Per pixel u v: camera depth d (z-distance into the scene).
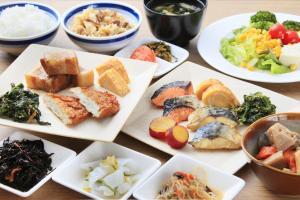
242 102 1.02
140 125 0.97
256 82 1.10
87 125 0.94
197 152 0.91
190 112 0.99
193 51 1.20
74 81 1.04
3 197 0.86
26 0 1.39
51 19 1.23
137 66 1.06
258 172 0.83
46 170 0.88
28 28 1.16
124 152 0.90
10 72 1.07
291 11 1.33
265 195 0.85
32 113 0.95
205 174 0.85
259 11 1.24
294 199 0.85
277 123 0.86
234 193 0.82
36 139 0.93
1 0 1.41
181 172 0.85
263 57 1.12
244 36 1.18
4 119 0.95
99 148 0.91
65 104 0.96
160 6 1.23
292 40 1.17
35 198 0.86
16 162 0.87
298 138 0.85
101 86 1.03
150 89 1.05
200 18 1.17
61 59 1.01
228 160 0.90
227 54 1.14
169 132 0.91
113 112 0.96
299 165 0.81
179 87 1.02
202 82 1.04
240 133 0.95
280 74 1.09
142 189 0.83
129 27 1.19
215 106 1.01
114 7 1.24
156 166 0.87
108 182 0.83
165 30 1.18
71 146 0.95
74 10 1.22
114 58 1.06
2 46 1.14
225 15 1.32
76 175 0.87
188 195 0.83
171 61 1.15
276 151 0.84
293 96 1.06
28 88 1.04
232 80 1.07
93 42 1.13
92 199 0.85
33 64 1.09
